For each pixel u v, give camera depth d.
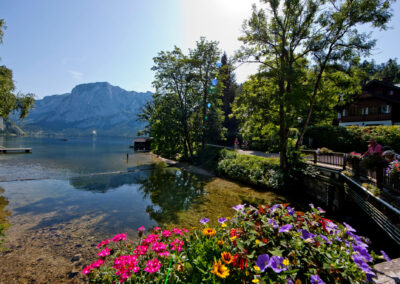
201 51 26.62
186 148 29.27
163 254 2.36
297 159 13.48
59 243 6.46
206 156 25.92
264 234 2.36
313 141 22.98
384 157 7.41
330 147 21.41
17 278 4.71
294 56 14.99
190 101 27.25
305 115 14.45
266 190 13.54
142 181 16.67
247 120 15.79
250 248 2.30
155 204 10.69
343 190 9.69
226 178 17.80
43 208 9.94
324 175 11.05
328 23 12.38
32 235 7.02
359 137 19.23
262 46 14.62
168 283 2.07
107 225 7.93
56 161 28.56
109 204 10.68
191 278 2.12
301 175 12.77
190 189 13.94
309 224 2.58
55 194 12.49
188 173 20.59
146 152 48.53
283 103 12.55
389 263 2.88
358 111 28.69
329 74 13.91
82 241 6.61
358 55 12.28
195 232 2.84
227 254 2.14
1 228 7.47
